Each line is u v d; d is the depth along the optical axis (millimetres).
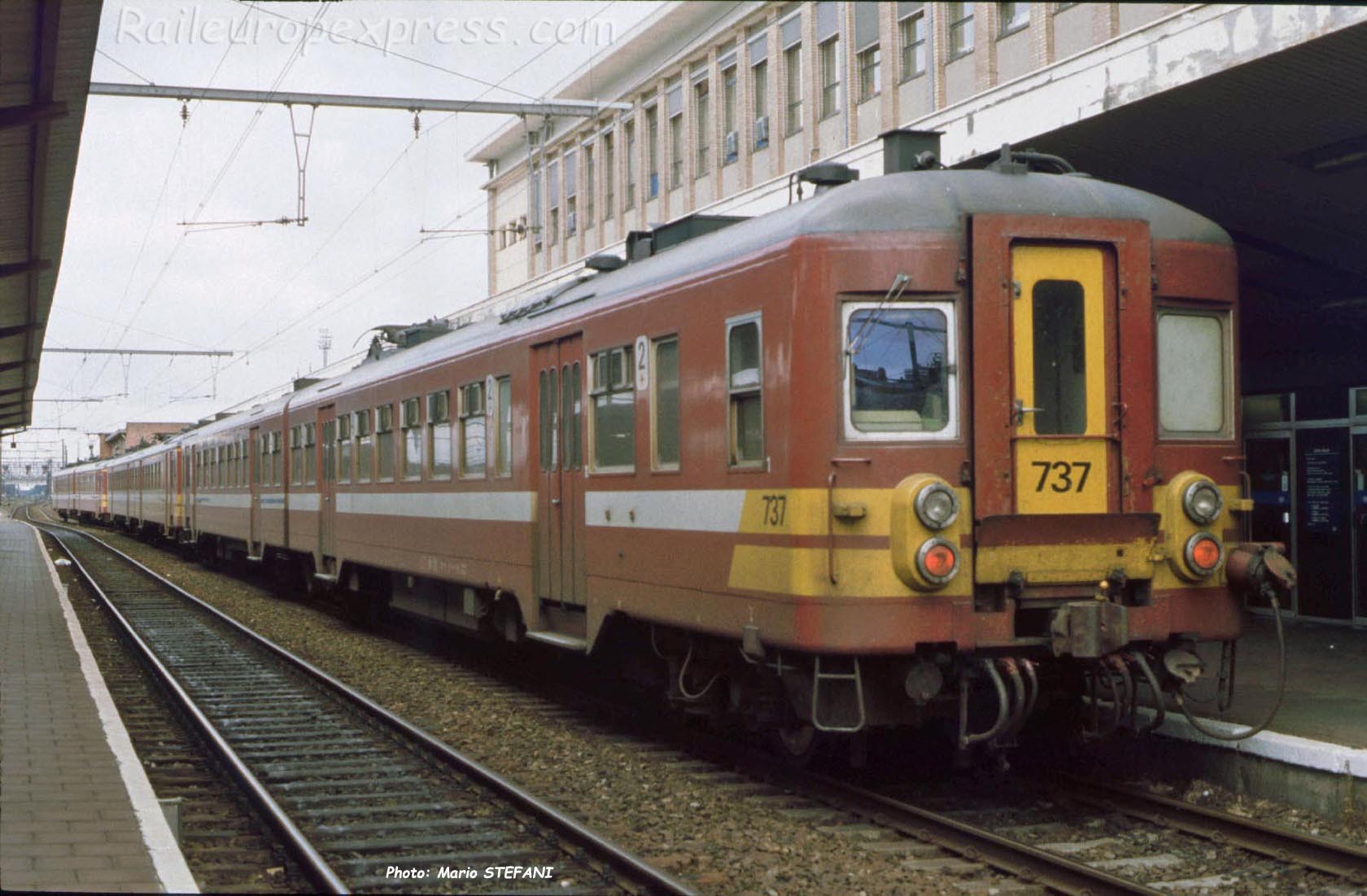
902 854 7062
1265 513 14758
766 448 8117
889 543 7633
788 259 7926
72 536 55875
